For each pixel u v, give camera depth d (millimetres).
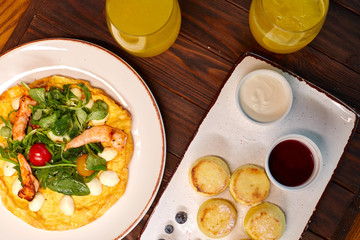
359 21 567
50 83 577
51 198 580
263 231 548
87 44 562
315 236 574
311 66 575
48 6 594
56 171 575
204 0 580
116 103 576
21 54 571
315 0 483
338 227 575
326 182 555
